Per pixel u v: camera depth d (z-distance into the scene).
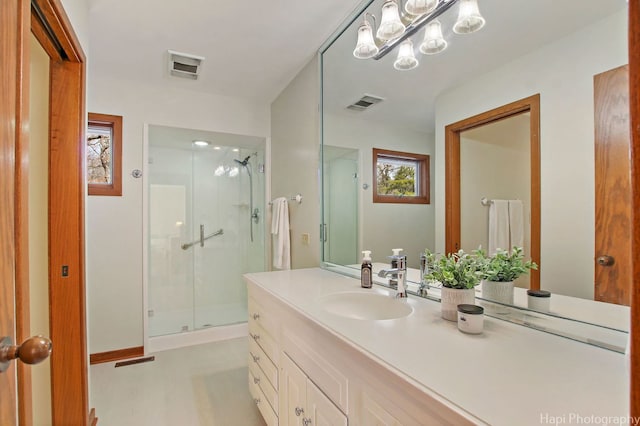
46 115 1.52
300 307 1.26
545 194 1.03
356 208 1.94
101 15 1.77
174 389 2.13
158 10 1.74
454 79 1.34
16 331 0.70
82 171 1.58
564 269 0.98
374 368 0.81
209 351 2.76
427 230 1.50
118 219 2.60
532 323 1.05
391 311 1.38
